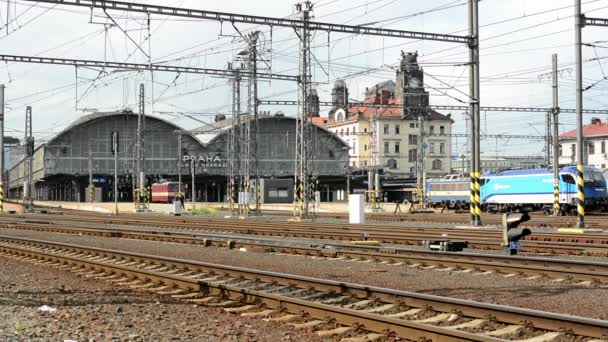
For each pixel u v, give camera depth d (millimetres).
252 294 13820
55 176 115000
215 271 18078
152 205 81375
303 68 46438
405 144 138125
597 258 21359
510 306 12203
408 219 50125
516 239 21562
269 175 120250
